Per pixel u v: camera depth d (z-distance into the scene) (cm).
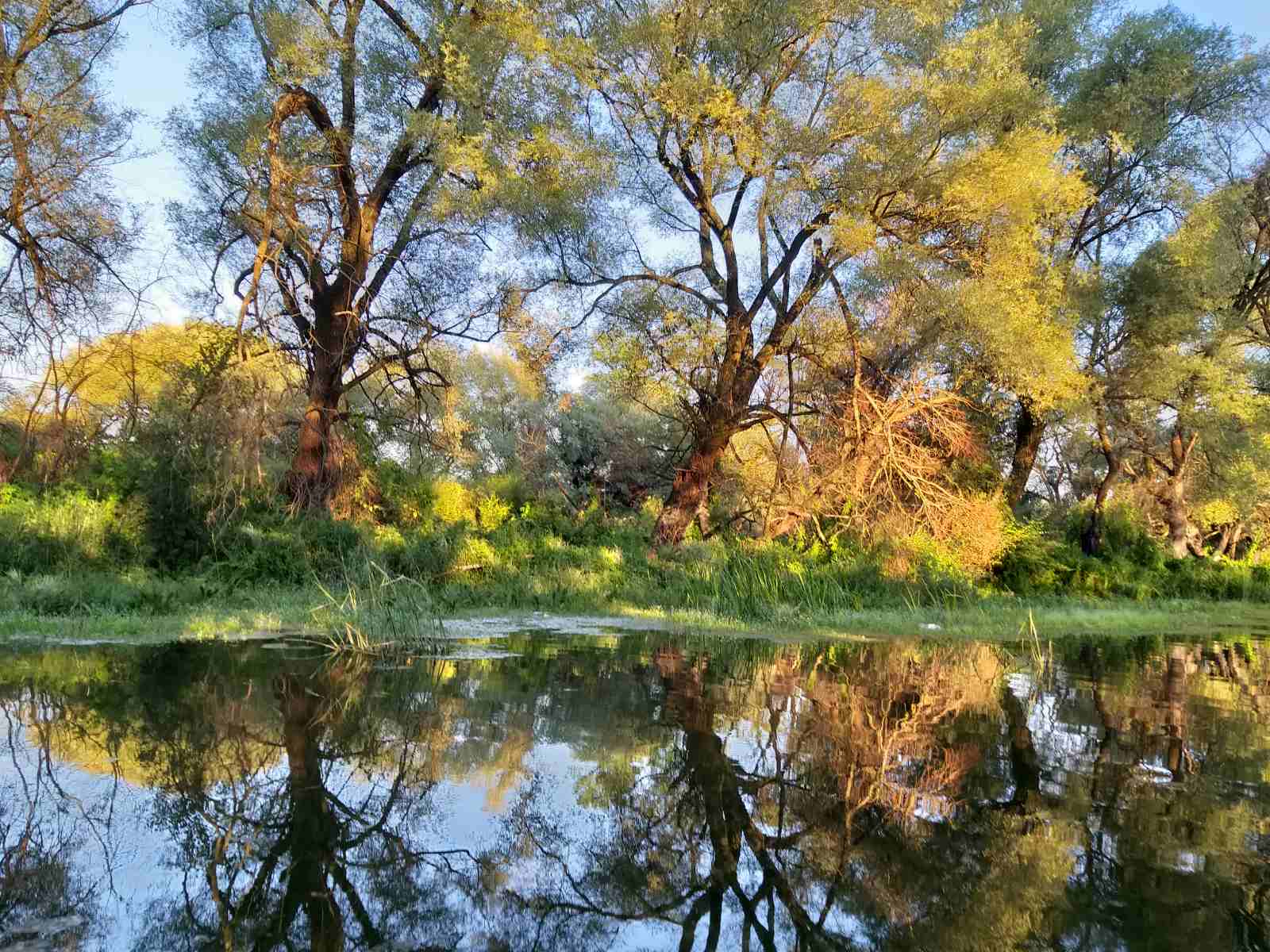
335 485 1479
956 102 1351
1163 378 2117
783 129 1359
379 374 1878
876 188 1378
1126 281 2192
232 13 1445
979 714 514
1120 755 420
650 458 2997
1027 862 278
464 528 1411
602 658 694
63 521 982
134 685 503
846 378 1648
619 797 336
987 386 1956
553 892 252
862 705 528
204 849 276
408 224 1560
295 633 755
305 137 1444
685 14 1404
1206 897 252
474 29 1428
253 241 1525
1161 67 2047
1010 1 1906
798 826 311
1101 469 3625
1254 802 345
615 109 1484
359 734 411
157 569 1019
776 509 1647
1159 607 1828
